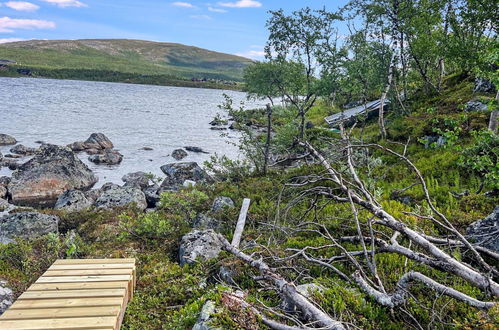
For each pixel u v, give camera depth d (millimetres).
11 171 26875
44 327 5258
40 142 36719
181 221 13055
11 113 53875
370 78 25438
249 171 21594
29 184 22469
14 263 9531
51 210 15891
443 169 16047
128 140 40812
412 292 6727
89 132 43969
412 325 5824
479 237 8547
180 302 7793
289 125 23141
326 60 26422
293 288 5961
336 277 7480
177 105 86875
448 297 6465
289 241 9531
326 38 25766
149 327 6883
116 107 72625
